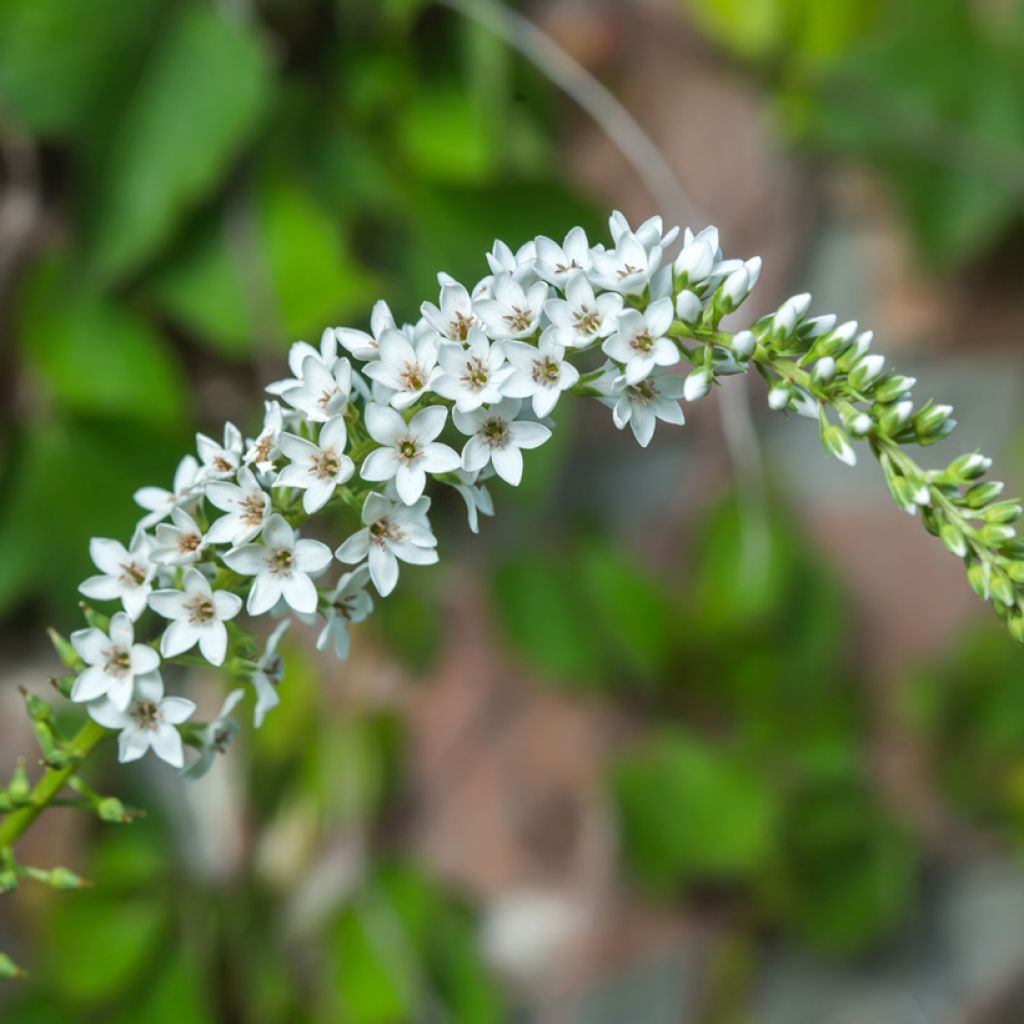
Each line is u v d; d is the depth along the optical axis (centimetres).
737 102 67
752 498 65
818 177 68
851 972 64
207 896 59
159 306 58
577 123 65
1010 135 66
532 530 66
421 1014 58
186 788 60
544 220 62
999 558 34
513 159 61
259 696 36
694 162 67
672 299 35
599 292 35
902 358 69
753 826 61
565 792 64
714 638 65
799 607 65
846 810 64
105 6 54
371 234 61
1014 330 69
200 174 55
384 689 63
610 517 67
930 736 67
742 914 63
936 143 66
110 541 36
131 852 58
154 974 57
